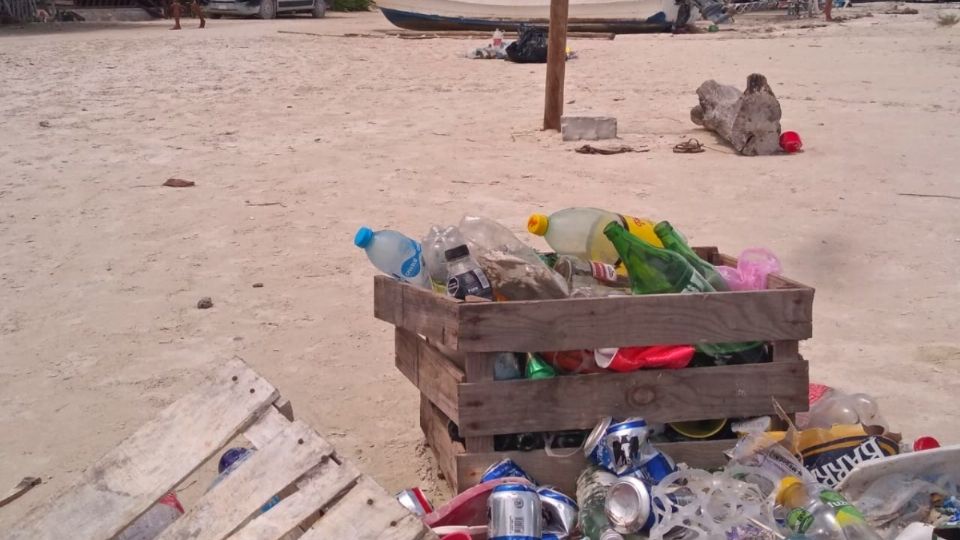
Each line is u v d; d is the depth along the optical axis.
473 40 24.11
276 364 4.79
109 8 34.31
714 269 3.46
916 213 7.38
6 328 5.35
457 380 3.10
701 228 6.99
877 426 3.30
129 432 4.09
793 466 3.06
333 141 10.68
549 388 3.09
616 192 8.10
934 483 2.96
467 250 3.26
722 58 18.77
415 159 9.59
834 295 5.67
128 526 2.67
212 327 5.31
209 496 2.64
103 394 4.48
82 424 4.18
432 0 27.02
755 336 3.16
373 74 17.03
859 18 30.08
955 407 4.15
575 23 27.11
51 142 10.75
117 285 6.04
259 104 13.52
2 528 3.35
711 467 3.23
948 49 19.34
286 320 5.39
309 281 6.04
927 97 13.10
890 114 11.80
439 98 14.08
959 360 4.68
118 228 7.30
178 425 2.89
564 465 3.17
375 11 45.19
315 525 2.46
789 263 6.23
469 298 3.09
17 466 3.82
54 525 2.66
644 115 12.17
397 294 3.38
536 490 2.90
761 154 9.57
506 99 13.88
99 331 5.27
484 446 3.10
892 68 16.44
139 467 2.79
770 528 2.74
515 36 25.03
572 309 3.05
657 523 2.76
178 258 6.55
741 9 35.03
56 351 5.01
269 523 2.52
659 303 3.09
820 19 30.31
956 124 11.02
